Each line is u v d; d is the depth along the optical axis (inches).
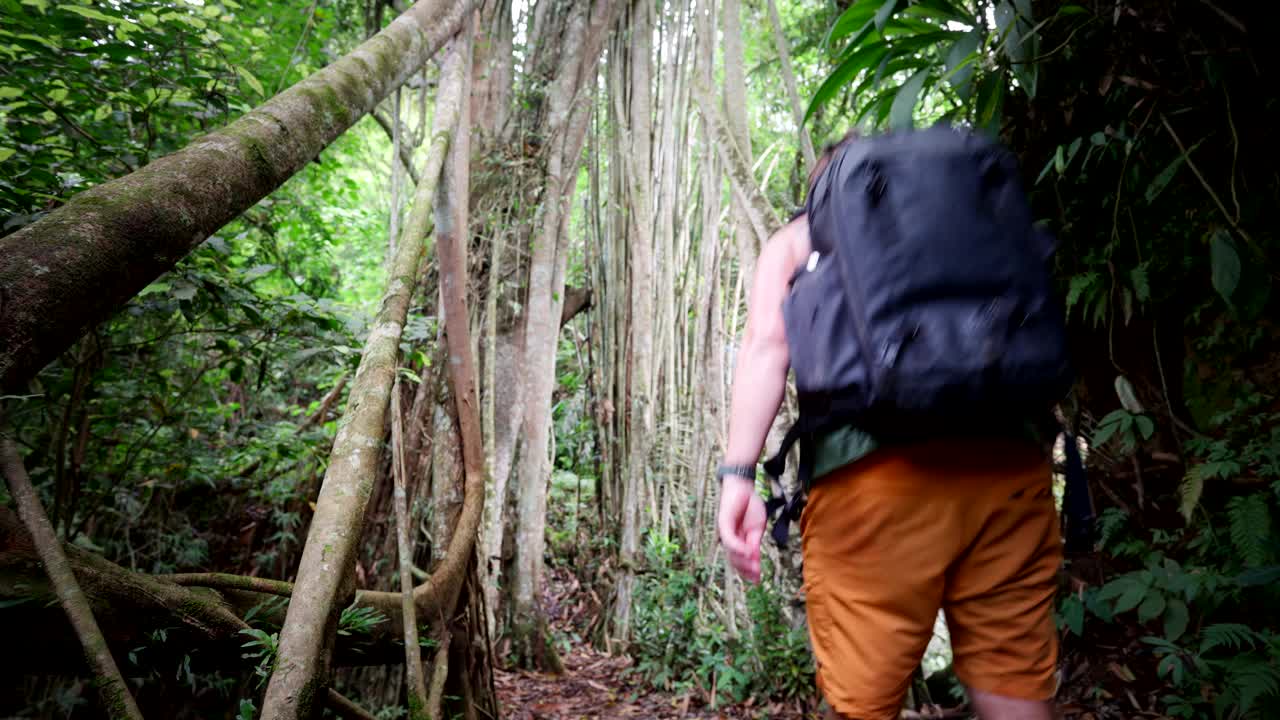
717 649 141.9
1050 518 43.1
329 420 136.3
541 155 157.5
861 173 40.8
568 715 137.7
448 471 107.0
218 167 44.1
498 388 159.2
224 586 61.1
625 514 177.0
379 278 263.3
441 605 87.9
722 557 148.9
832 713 43.3
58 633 52.2
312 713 35.5
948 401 37.2
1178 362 101.2
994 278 38.3
